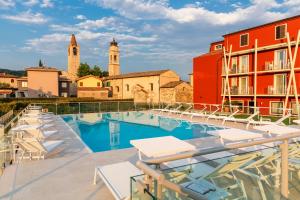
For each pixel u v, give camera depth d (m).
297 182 3.93
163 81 41.28
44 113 19.75
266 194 3.85
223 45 29.84
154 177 1.99
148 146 5.39
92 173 5.86
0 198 4.52
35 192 4.78
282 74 22.05
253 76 24.66
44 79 46.44
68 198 4.54
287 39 19.67
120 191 4.09
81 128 16.23
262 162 3.88
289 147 3.94
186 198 2.09
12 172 5.93
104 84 54.66
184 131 14.65
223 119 15.27
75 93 59.41
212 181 3.53
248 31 24.92
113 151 8.02
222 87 27.56
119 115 22.05
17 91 48.12
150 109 25.22
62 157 7.29
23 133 8.27
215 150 2.73
